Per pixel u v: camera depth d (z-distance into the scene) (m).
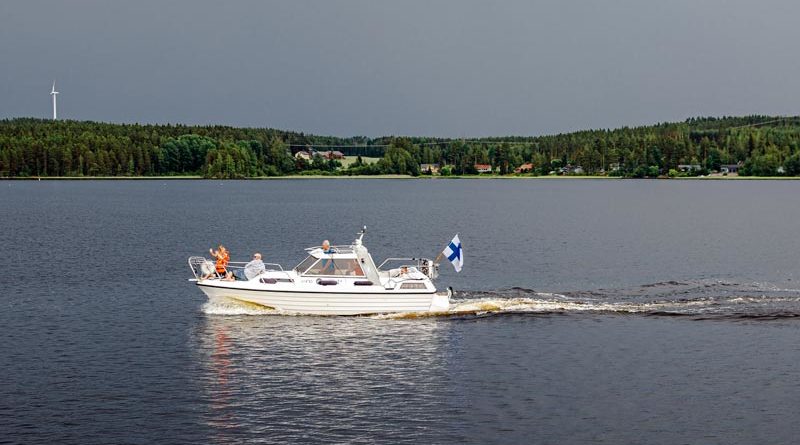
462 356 42.59
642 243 100.56
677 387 38.12
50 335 46.81
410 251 91.38
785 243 100.75
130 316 51.50
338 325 48.19
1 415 34.34
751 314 51.41
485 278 68.94
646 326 48.69
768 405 35.91
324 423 33.72
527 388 37.97
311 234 111.31
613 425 33.78
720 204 195.38
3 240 100.25
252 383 38.31
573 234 113.12
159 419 34.03
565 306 53.09
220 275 51.66
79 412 34.75
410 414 34.75
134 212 159.38
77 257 82.00
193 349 43.69
